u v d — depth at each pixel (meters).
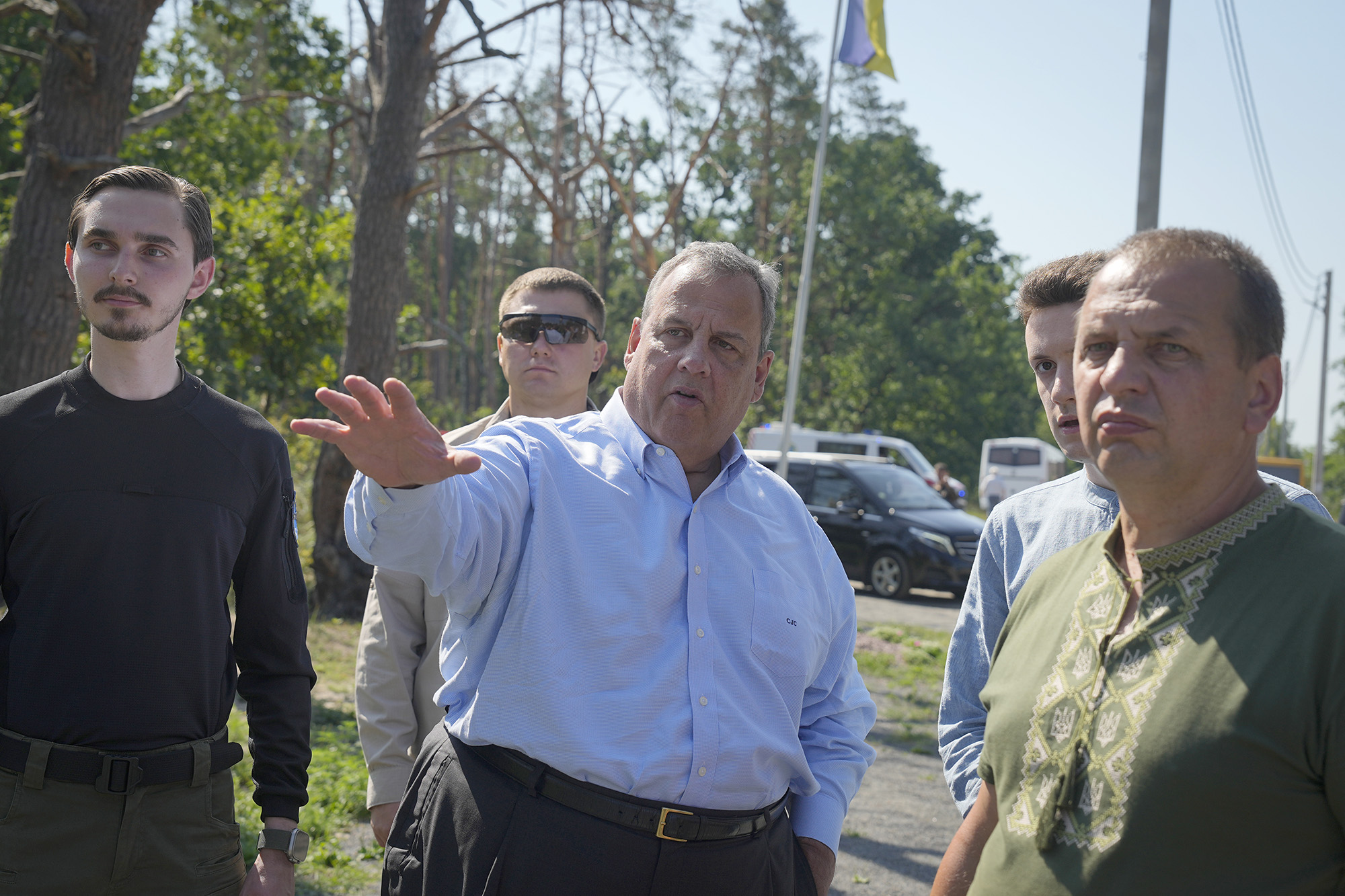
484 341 46.00
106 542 2.21
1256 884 1.37
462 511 1.86
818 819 2.38
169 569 2.25
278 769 2.50
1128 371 1.51
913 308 48.62
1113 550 1.68
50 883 2.15
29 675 2.18
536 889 1.90
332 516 10.66
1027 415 57.09
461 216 55.16
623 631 2.00
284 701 2.51
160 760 2.23
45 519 2.19
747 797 2.07
